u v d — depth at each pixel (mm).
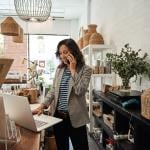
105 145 2904
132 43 2660
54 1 5461
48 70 7031
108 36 3697
